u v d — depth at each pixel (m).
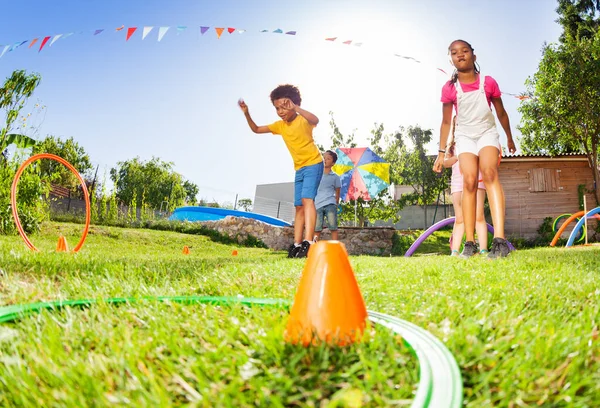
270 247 16.08
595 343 1.37
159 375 1.25
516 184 20.36
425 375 1.07
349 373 1.16
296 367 1.24
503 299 2.15
